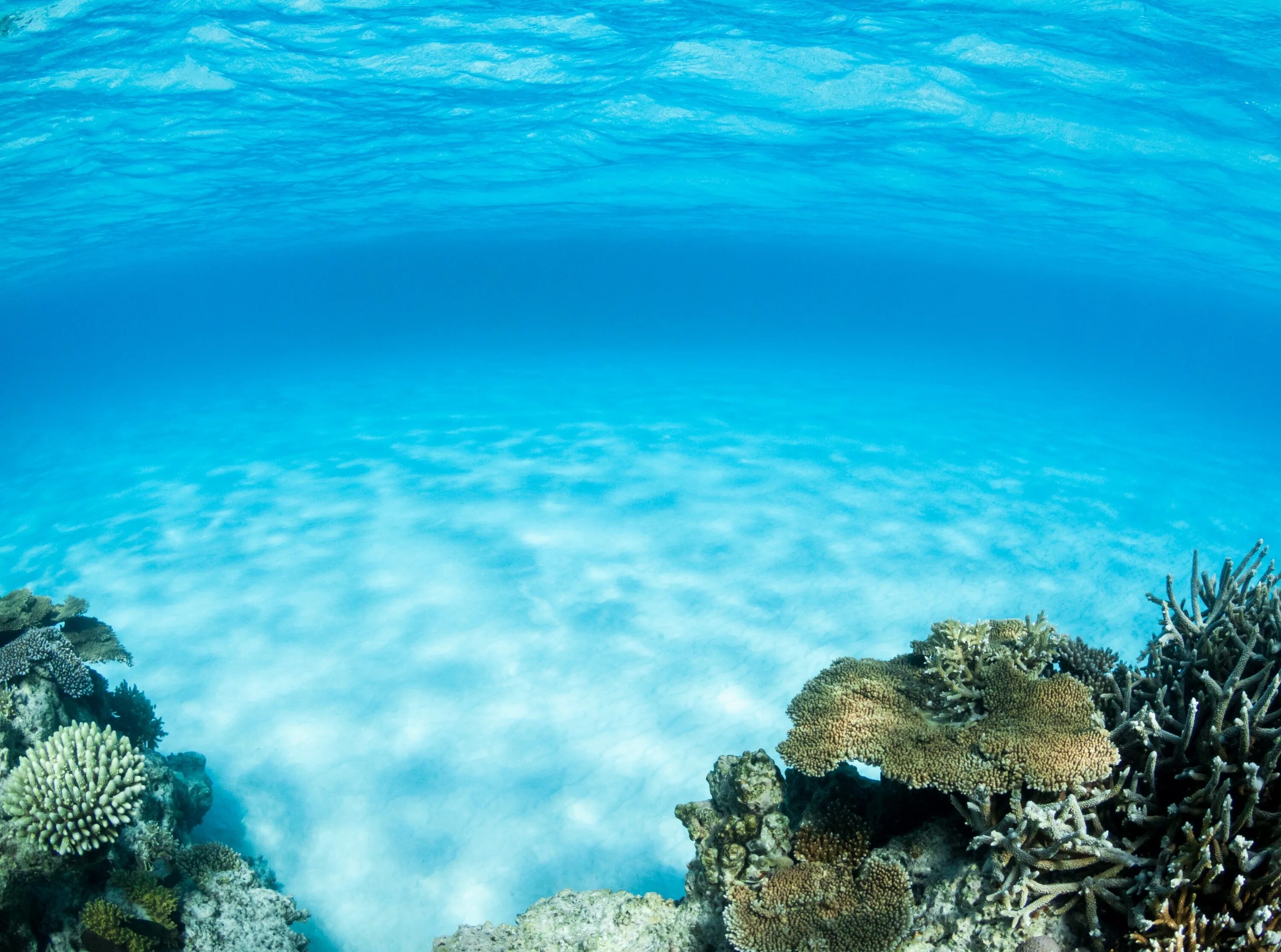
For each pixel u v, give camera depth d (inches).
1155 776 143.3
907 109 876.0
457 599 533.0
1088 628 499.8
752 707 411.5
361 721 402.0
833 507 708.0
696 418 1049.5
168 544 643.5
